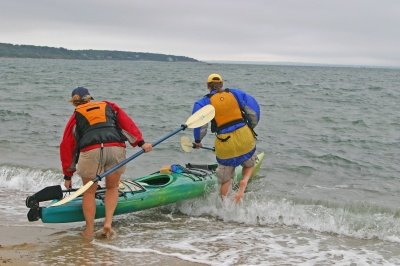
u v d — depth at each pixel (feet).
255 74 238.27
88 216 15.80
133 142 16.19
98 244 14.90
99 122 15.48
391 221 18.02
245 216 18.29
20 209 19.22
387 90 115.65
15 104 64.13
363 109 68.74
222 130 18.66
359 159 33.06
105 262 13.24
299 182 25.99
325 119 55.67
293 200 21.13
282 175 27.48
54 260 13.30
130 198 17.95
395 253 14.67
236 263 13.44
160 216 18.69
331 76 236.43
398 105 75.72
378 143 40.27
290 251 14.65
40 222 17.42
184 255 13.99
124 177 26.18
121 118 16.02
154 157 31.91
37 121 48.32
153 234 16.20
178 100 76.59
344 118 57.06
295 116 57.88
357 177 27.78
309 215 18.48
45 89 94.02
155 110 61.82
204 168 22.59
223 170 19.19
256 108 18.97
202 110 18.58
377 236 16.35
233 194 19.93
